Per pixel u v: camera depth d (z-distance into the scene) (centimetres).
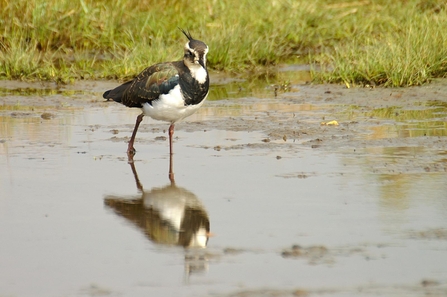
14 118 1585
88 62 2072
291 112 1631
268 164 1227
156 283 786
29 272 813
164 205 1027
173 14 2342
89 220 971
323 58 2153
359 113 1608
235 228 940
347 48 2047
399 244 882
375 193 1066
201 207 1019
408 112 1608
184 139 1413
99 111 1664
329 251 865
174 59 2022
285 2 2483
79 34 2225
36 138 1416
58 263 838
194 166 1224
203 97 1256
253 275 804
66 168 1213
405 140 1370
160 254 862
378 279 791
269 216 980
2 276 804
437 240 891
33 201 1045
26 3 2194
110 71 2000
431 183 1108
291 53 2334
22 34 2142
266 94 1833
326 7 2511
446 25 2059
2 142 1381
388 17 2428
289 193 1073
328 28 2409
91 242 898
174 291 766
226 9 2386
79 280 793
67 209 1014
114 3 2305
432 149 1305
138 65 1995
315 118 1568
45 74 1975
